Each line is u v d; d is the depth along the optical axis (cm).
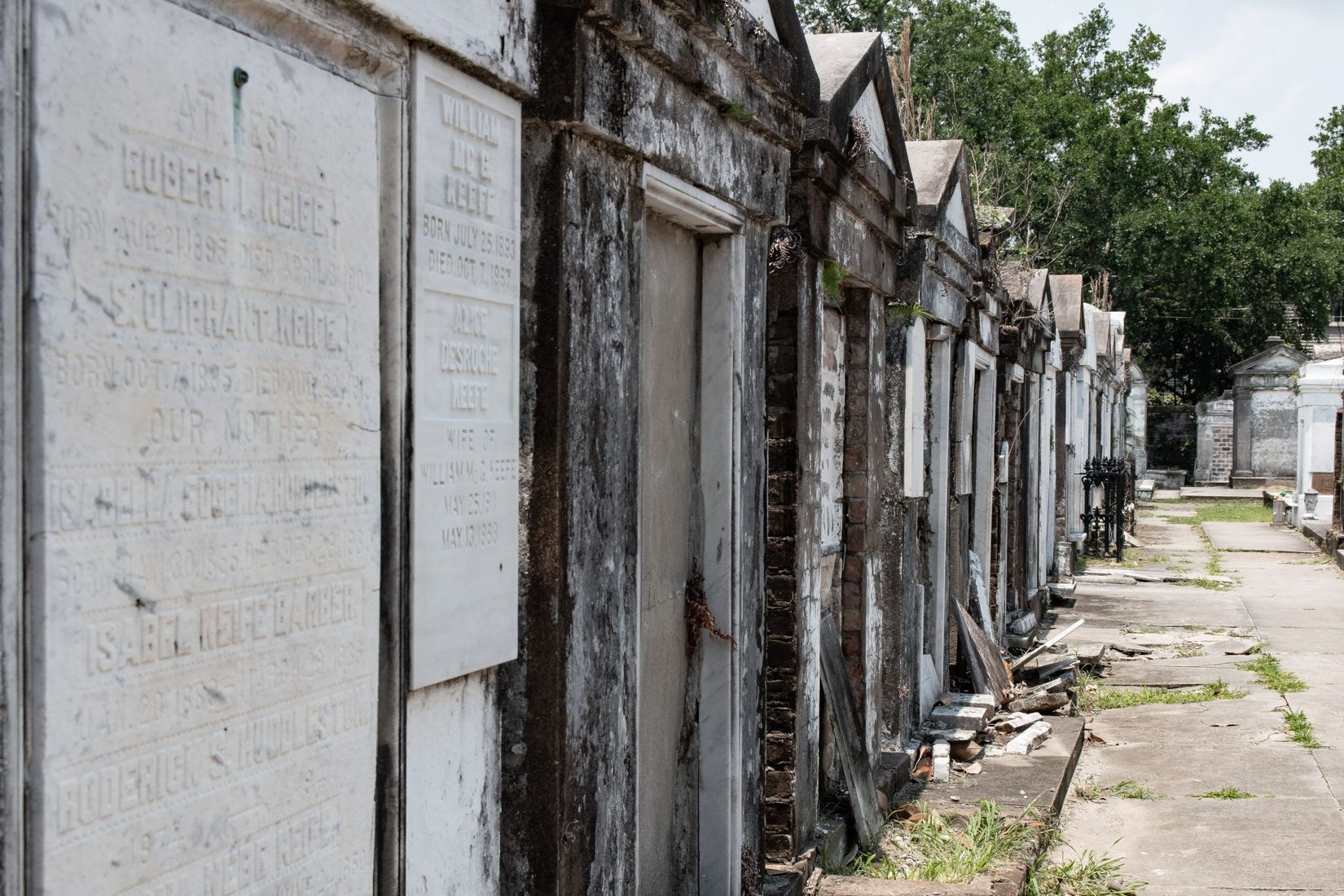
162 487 222
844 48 682
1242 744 1016
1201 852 765
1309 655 1395
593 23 367
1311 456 3300
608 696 396
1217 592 1912
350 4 271
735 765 517
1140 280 4056
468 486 323
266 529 250
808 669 644
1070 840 798
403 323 296
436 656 310
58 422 201
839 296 714
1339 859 745
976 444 1227
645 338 464
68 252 203
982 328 1140
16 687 197
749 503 535
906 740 883
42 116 197
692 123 450
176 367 225
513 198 346
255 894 249
